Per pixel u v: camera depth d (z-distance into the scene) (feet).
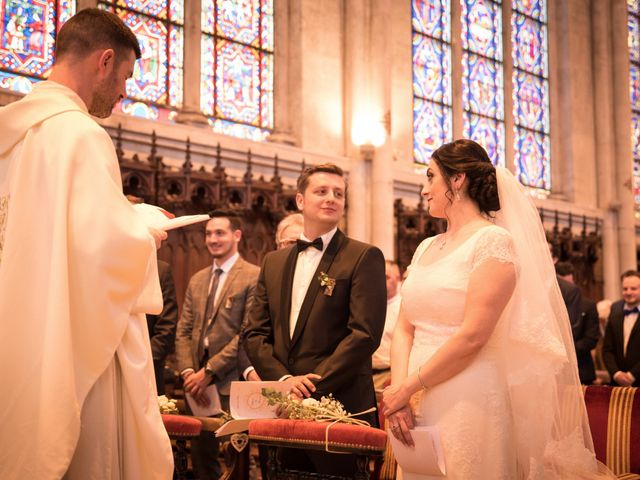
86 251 7.76
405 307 10.14
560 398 9.82
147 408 8.30
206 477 17.03
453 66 45.11
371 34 38.29
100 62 8.63
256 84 36.73
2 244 8.04
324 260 12.58
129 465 8.13
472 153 10.21
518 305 9.59
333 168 13.14
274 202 33.58
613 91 53.36
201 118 33.35
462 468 9.03
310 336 12.10
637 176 55.16
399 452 9.52
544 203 47.57
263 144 34.68
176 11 33.99
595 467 9.77
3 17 28.14
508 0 49.34
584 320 23.50
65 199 7.77
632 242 51.65
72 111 8.25
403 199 40.06
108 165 8.11
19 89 28.30
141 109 32.12
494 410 9.24
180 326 18.08
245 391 11.25
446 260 9.74
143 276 8.07
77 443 7.78
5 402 7.63
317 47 37.99
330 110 38.01
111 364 8.07
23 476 7.39
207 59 34.99
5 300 7.75
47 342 7.51
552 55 51.78
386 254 36.70
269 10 37.78
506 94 48.37
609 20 53.88
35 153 8.09
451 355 9.11
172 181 30.09
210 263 31.50
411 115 41.93
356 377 12.01
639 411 11.82
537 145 50.34
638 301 23.27
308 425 10.62
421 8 43.91
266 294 13.11
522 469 9.41
